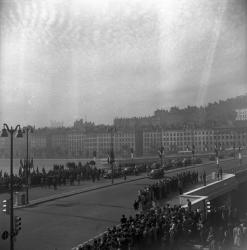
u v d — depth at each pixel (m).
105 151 148.00
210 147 133.00
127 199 38.50
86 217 30.20
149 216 23.75
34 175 51.22
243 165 76.69
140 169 71.56
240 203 56.62
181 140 139.38
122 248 18.70
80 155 149.12
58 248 22.08
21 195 36.19
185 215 24.64
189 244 22.55
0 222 28.83
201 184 47.94
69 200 38.66
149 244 20.30
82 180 58.16
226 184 51.03
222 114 135.75
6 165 129.25
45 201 37.84
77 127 157.62
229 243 22.86
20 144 147.25
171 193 41.94
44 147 149.62
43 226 27.45
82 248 19.27
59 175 52.25
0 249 22.28
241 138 127.00
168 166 74.88
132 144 145.62
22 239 24.27
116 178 60.16
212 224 26.97
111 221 28.69
